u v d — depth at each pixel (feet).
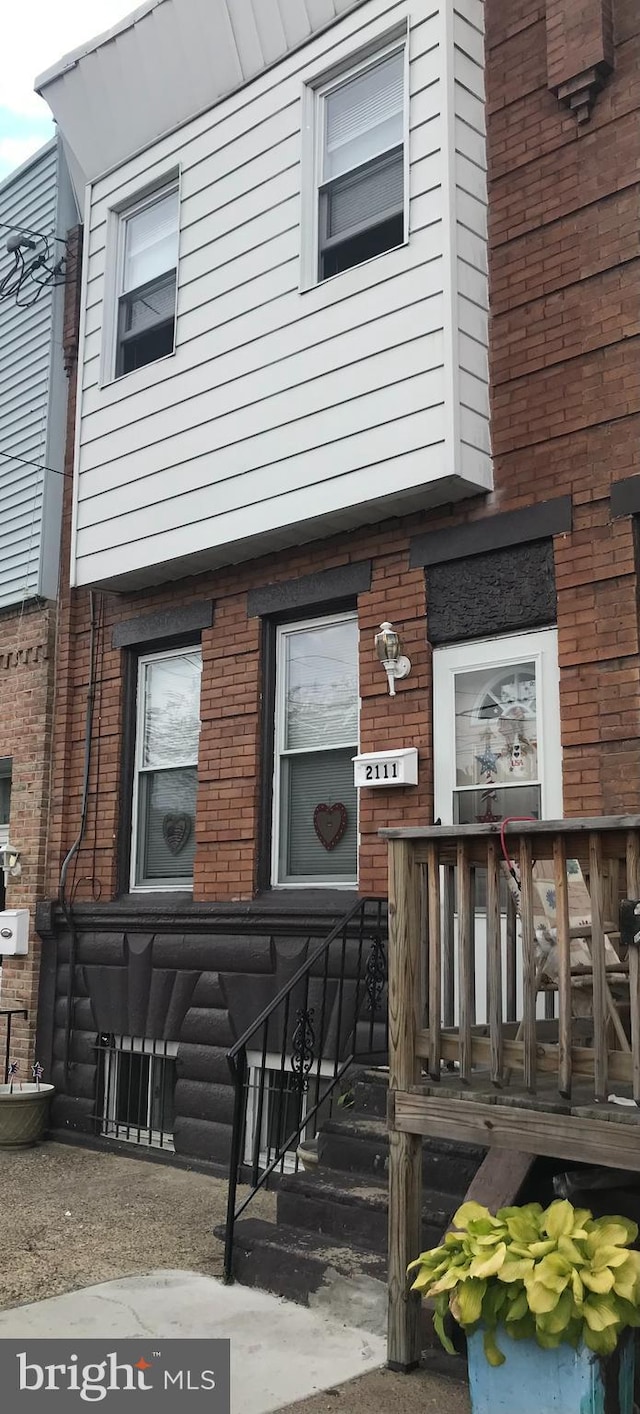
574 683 19.06
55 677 29.73
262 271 23.81
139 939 25.86
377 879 21.36
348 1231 15.99
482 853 13.34
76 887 27.86
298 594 23.82
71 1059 26.86
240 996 23.32
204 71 25.39
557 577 19.52
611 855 12.02
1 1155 25.16
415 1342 13.25
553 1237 11.03
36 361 31.55
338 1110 19.63
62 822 28.58
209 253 25.16
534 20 21.30
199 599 26.25
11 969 28.71
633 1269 10.59
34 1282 16.11
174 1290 15.74
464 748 20.80
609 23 20.18
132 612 27.96
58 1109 26.84
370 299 21.56
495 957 12.80
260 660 24.70
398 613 21.90
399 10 21.90
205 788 25.22
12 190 33.32
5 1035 28.58
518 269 20.88
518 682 20.29
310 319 22.61
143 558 25.63
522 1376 10.84
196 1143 23.52
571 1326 10.50
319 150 23.63
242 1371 13.14
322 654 24.02
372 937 20.93
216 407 24.39
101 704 28.35
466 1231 11.89
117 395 27.02
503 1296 10.85
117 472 26.68
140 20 25.89
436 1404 12.32
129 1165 24.04
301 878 23.58
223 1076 23.45
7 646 31.09
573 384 19.83
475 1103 12.69
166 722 27.30
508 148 21.38
